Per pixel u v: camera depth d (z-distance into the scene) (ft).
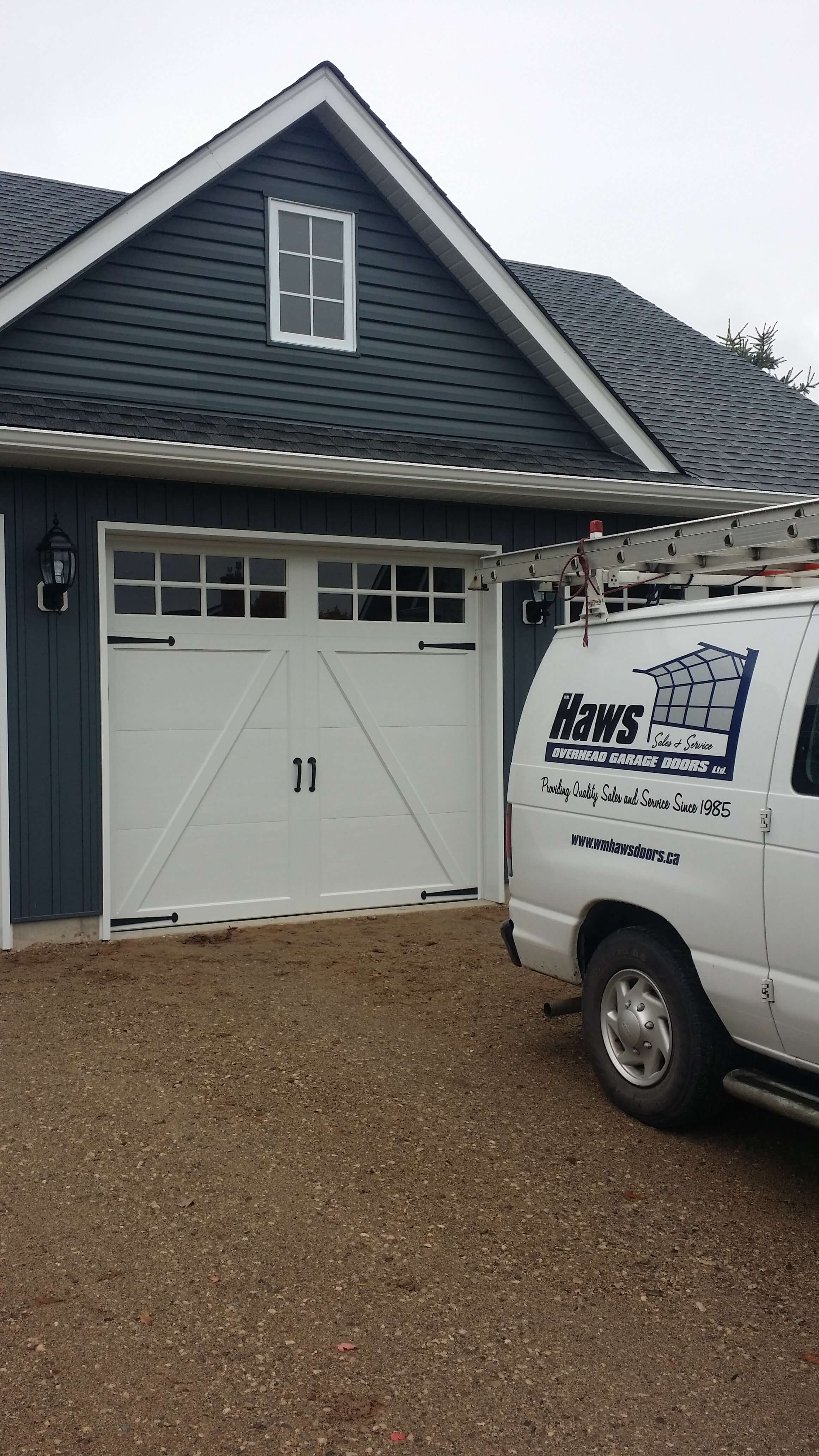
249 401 27.22
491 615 29.12
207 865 26.40
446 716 29.12
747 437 36.65
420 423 29.27
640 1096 15.19
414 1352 10.14
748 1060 14.49
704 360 43.57
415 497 27.78
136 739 25.58
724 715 14.01
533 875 17.26
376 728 28.22
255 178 27.37
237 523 25.93
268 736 27.02
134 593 25.50
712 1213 12.91
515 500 28.50
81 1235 12.10
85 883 24.52
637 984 15.53
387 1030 19.16
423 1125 15.16
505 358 30.40
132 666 25.48
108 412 24.99
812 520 14.46
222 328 26.96
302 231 28.09
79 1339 10.25
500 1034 19.03
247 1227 12.33
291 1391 9.57
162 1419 9.19
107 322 25.72
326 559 27.61
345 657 27.84
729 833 13.57
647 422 35.47
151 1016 19.57
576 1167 13.98
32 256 29.40
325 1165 13.89
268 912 27.07
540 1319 10.71
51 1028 18.86
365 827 28.19
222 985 21.57
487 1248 12.01
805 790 12.69
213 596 26.35
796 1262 11.85
